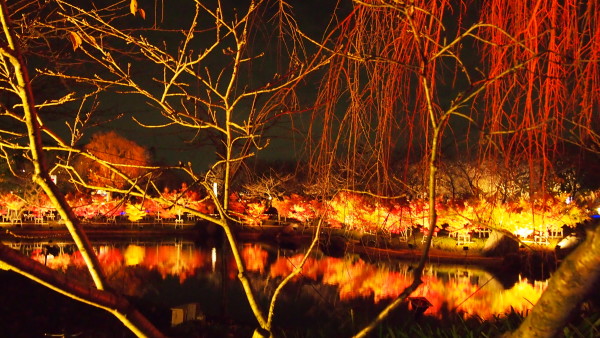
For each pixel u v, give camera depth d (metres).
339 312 8.17
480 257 17.55
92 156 2.68
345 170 2.89
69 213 2.26
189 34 3.26
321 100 2.95
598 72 2.59
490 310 10.12
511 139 2.65
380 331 4.93
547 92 2.60
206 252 25.14
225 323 9.72
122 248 26.66
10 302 8.40
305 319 8.88
